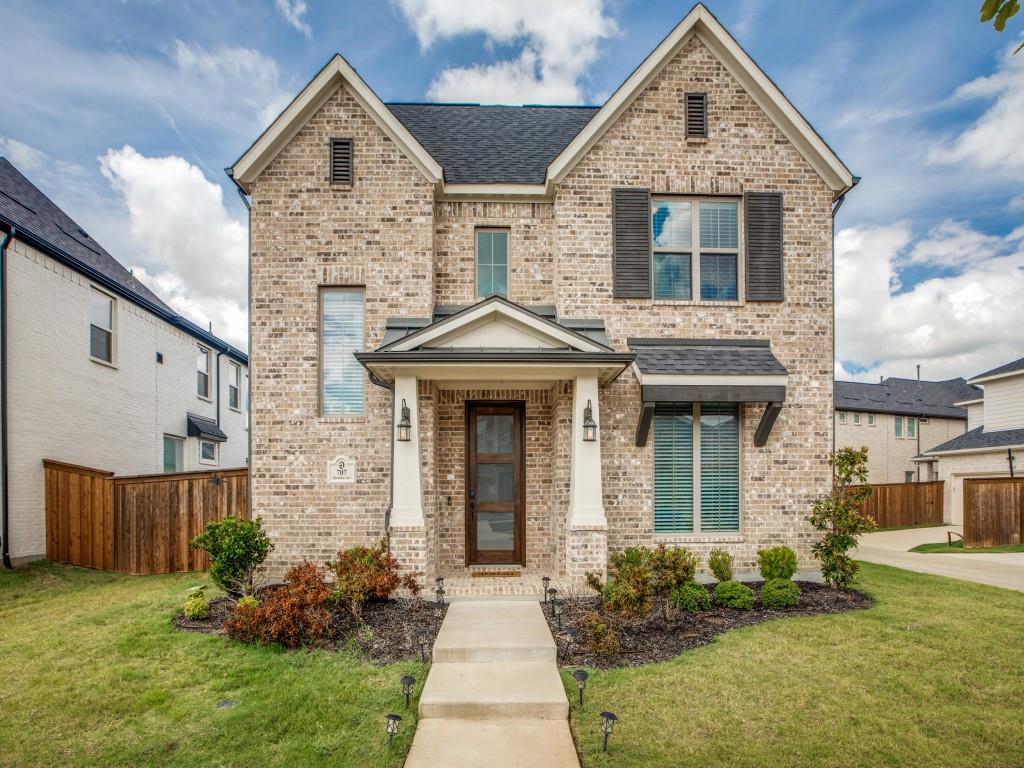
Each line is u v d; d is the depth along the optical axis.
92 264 12.67
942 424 32.44
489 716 4.64
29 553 10.27
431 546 8.20
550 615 6.75
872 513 20.50
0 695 4.90
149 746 4.12
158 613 7.10
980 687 4.96
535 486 9.19
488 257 9.70
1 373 10.03
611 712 4.32
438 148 10.51
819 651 5.73
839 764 3.85
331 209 9.14
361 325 9.27
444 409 9.20
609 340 9.12
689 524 9.16
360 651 5.76
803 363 9.23
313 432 8.89
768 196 9.38
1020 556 12.30
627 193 9.27
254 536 7.39
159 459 15.16
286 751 4.06
